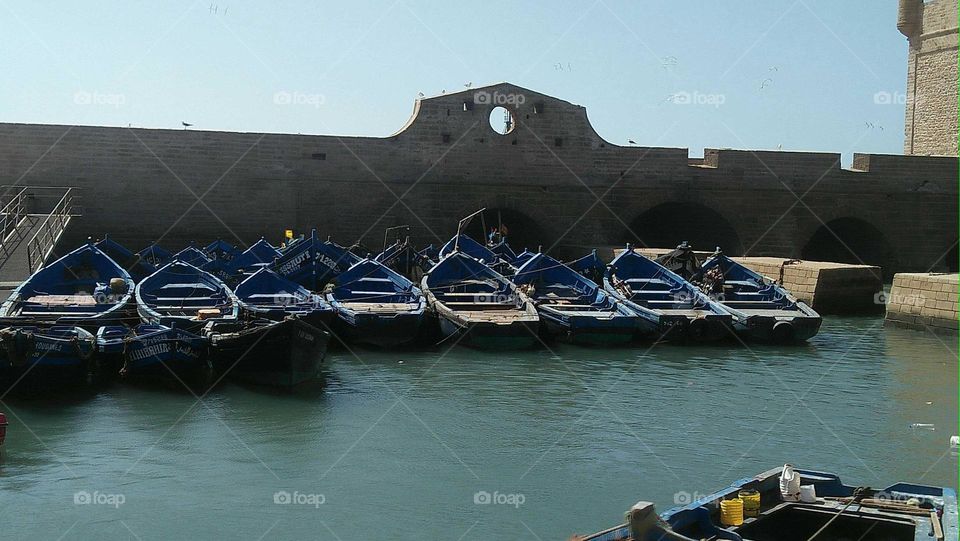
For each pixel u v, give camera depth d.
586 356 26.25
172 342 20.75
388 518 13.90
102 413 19.20
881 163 52.00
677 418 19.53
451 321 27.08
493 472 15.95
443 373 23.69
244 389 21.45
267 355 20.98
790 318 28.47
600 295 29.89
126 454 16.64
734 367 25.02
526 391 21.83
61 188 43.62
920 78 60.03
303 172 46.50
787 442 17.83
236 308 24.58
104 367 22.05
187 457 16.53
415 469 16.08
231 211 45.75
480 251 38.41
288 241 43.16
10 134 43.03
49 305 25.16
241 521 13.74
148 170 44.62
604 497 14.80
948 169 52.75
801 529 11.70
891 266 52.34
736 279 33.47
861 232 54.06
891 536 11.19
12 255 35.00
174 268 28.72
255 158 45.88
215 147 45.41
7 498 14.50
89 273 28.77
